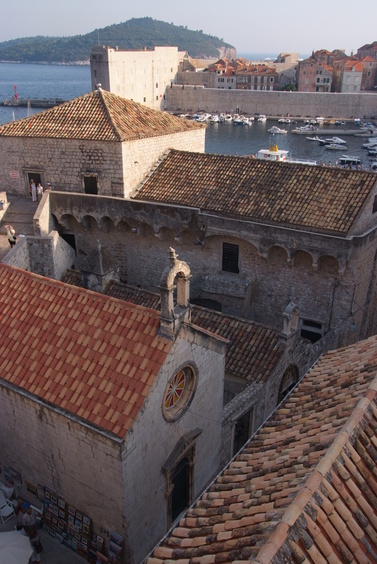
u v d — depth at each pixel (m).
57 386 18.70
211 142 139.38
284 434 13.88
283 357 25.47
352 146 135.25
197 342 19.66
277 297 33.62
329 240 29.47
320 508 10.08
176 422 19.70
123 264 38.72
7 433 20.77
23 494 21.64
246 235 32.22
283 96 178.00
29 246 35.66
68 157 37.78
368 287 33.12
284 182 33.59
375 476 11.32
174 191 36.12
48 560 19.70
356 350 17.62
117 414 17.34
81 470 18.69
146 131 38.09
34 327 20.66
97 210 36.75
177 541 11.26
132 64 165.50
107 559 19.11
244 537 10.15
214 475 23.92
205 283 34.34
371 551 10.02
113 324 19.47
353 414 12.25
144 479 18.66
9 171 40.34
